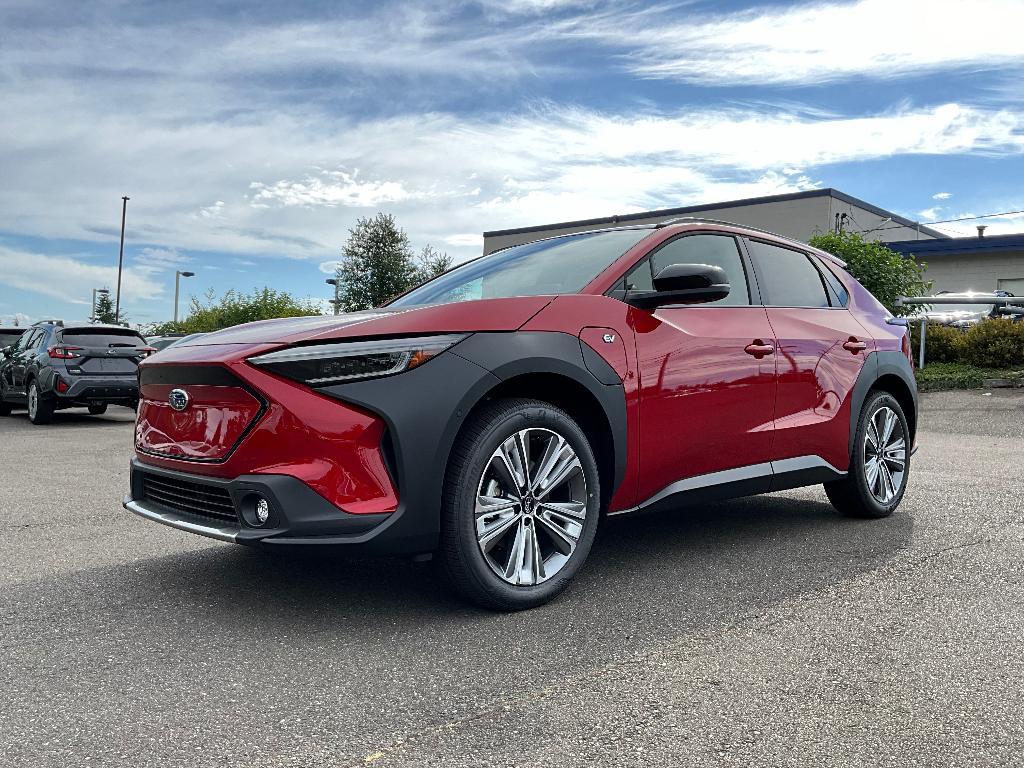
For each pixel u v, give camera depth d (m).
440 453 2.78
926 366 16.53
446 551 2.85
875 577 3.42
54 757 1.93
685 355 3.49
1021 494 5.36
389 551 2.73
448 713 2.16
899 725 2.10
